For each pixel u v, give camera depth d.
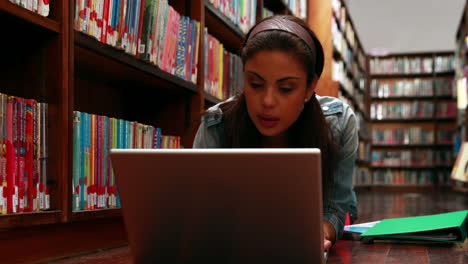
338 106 1.31
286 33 0.94
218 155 0.75
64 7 1.32
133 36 1.67
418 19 8.83
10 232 1.25
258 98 0.94
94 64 1.67
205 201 0.80
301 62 0.93
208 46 2.29
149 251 0.88
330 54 4.44
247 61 0.94
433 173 8.84
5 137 1.16
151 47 1.78
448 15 8.71
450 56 8.88
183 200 0.81
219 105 1.28
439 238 1.55
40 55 1.32
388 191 9.02
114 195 1.59
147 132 1.83
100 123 1.52
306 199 0.76
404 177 8.88
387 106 9.05
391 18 8.88
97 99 2.03
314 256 0.82
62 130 1.29
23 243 1.29
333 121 1.28
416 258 1.36
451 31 8.77
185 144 2.18
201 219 0.82
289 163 0.73
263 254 0.84
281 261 0.84
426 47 8.95
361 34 9.03
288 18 1.00
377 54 8.60
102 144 1.53
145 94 2.26
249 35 1.03
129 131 1.70
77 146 1.39
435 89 8.92
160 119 2.24
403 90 9.01
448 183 8.77
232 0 2.58
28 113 1.23
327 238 1.25
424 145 8.97
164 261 0.88
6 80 1.34
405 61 9.01
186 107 2.21
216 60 2.38
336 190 1.30
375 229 1.77
